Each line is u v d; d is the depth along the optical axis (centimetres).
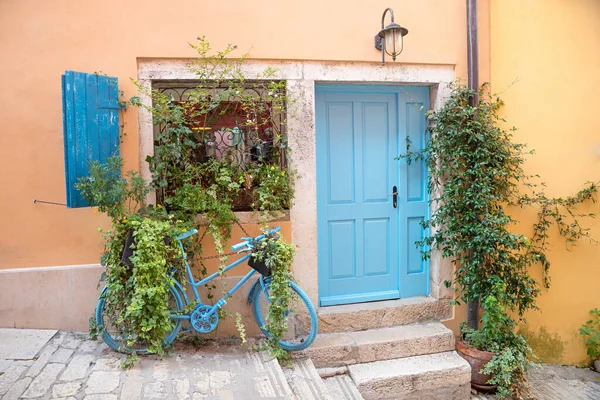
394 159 421
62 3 341
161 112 344
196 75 358
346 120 413
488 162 384
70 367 298
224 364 322
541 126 431
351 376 359
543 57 429
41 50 340
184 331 342
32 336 337
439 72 412
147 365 310
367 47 389
